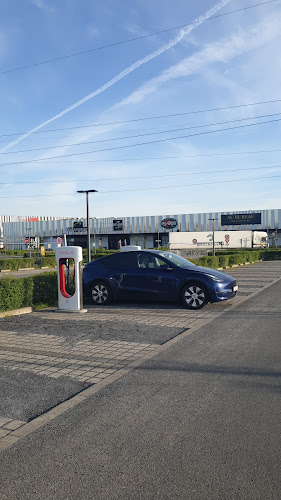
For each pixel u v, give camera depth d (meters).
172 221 69.44
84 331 7.77
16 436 3.65
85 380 5.08
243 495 2.77
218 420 3.90
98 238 75.12
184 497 2.76
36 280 10.65
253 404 4.26
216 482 2.92
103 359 5.96
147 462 3.18
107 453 3.33
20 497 2.78
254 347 6.52
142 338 7.18
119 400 4.43
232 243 45.94
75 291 9.91
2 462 3.23
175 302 11.07
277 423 3.82
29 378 5.18
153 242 72.94
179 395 4.54
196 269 10.32
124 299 10.68
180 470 3.07
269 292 13.43
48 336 7.41
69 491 2.84
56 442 3.53
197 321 8.65
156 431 3.70
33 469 3.12
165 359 5.91
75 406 4.29
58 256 10.02
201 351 6.31
